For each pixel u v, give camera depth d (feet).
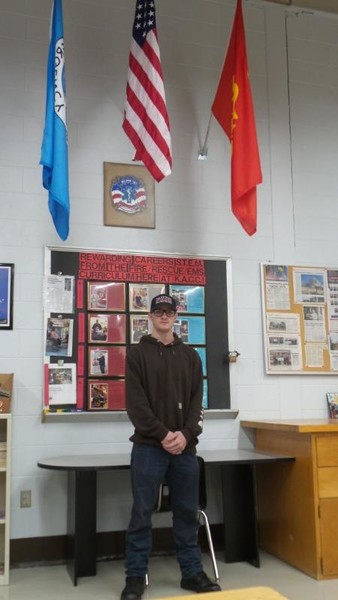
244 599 4.54
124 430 13.02
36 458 12.39
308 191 15.34
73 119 13.78
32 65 13.67
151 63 12.38
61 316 12.89
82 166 13.66
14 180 13.12
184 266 13.96
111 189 13.74
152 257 13.74
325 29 16.26
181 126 14.58
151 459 10.07
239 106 12.72
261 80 15.49
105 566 12.02
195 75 14.93
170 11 14.99
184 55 14.92
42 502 12.32
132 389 10.31
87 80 14.02
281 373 14.21
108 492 12.75
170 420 10.23
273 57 15.71
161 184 14.19
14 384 12.47
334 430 11.27
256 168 12.42
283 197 15.10
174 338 10.89
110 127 14.01
